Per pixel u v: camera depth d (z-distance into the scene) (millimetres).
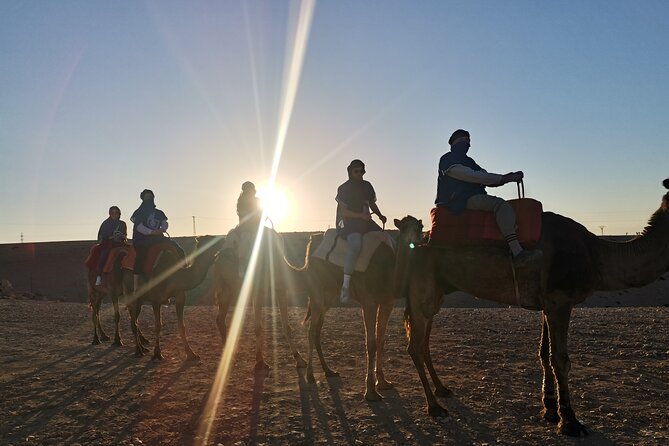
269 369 9625
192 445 6211
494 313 16406
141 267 10898
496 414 6969
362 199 8375
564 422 6266
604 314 15695
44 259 52375
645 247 6469
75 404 7762
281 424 6762
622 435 6188
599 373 8852
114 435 6543
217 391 8281
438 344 11422
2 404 7824
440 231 7047
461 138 7219
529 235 6414
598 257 6535
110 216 13375
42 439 6461
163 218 11461
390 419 6844
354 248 8055
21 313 18531
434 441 6117
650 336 11961
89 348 12188
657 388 8016
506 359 10031
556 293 6359
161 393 8250
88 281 13078
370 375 7660
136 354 11188
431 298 7133
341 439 6242
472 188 7074
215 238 10953
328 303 8977
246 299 9984
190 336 13461
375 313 7891
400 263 7281
